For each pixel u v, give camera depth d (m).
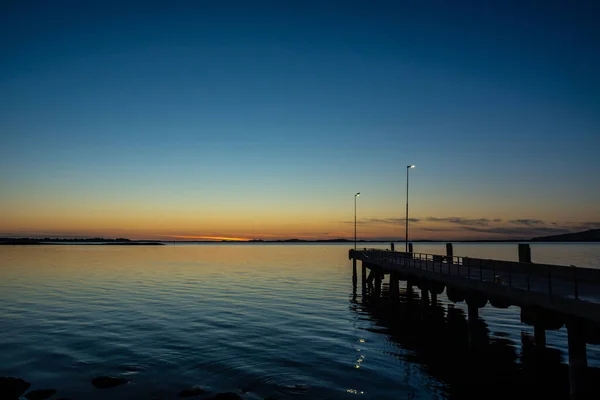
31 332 25.27
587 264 75.31
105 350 21.36
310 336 24.52
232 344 22.45
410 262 34.00
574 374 12.83
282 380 17.17
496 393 16.03
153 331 25.39
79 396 15.59
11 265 80.81
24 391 16.03
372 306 35.28
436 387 16.64
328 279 57.09
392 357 20.62
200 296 39.94
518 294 15.30
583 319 12.84
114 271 68.44
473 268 28.59
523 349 21.78
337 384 16.86
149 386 16.50
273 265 87.12
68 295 40.53
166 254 147.38
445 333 25.80
